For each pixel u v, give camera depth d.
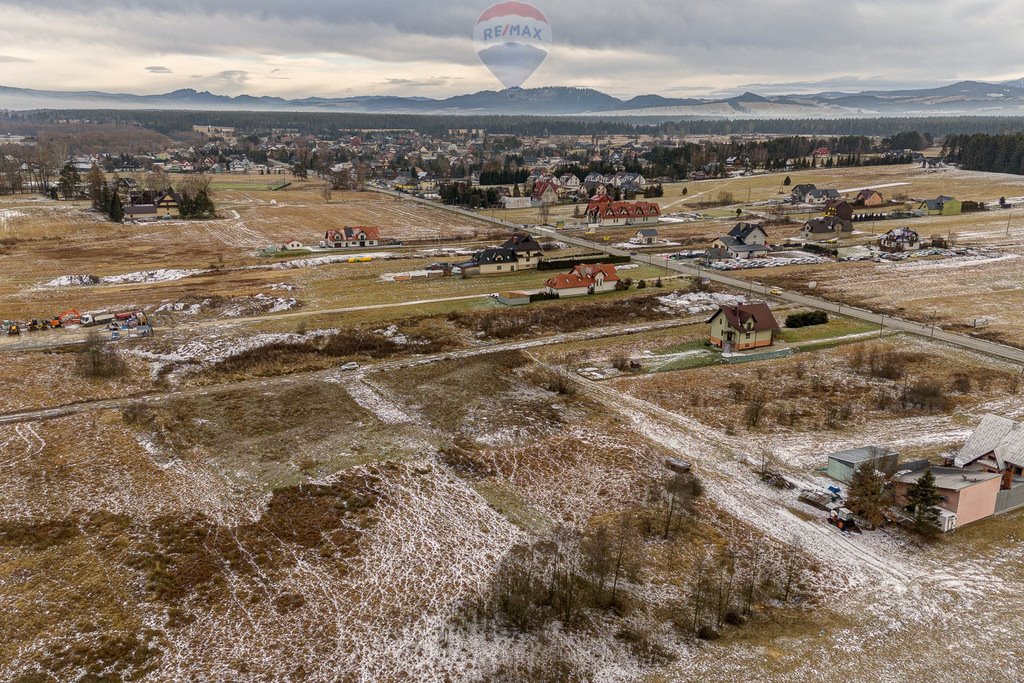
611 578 41.22
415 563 43.03
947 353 79.62
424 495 50.38
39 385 68.31
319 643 36.50
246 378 72.56
